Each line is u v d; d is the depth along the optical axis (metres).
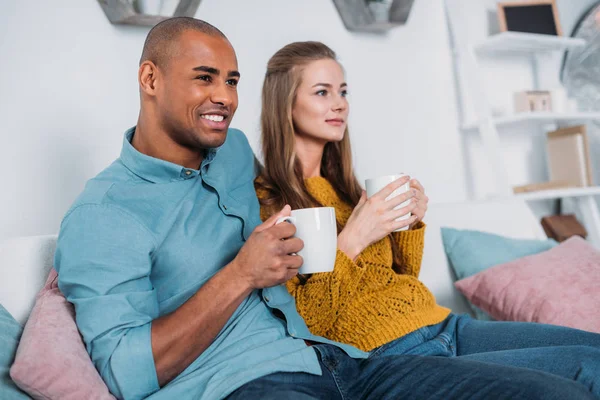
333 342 1.18
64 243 1.01
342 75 1.58
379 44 2.47
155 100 1.12
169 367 0.97
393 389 1.10
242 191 1.30
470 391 1.02
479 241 1.90
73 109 1.79
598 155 3.13
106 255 0.99
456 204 2.04
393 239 1.53
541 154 3.02
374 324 1.30
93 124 1.82
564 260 1.74
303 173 1.57
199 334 0.96
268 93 1.57
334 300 1.28
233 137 1.39
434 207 1.99
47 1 1.75
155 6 1.84
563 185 2.66
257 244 0.97
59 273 1.01
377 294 1.36
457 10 2.66
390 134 2.49
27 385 0.89
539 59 3.02
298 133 1.58
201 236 1.12
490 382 1.02
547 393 0.96
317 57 1.55
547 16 2.79
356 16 2.33
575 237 1.88
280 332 1.13
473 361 1.12
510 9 2.71
